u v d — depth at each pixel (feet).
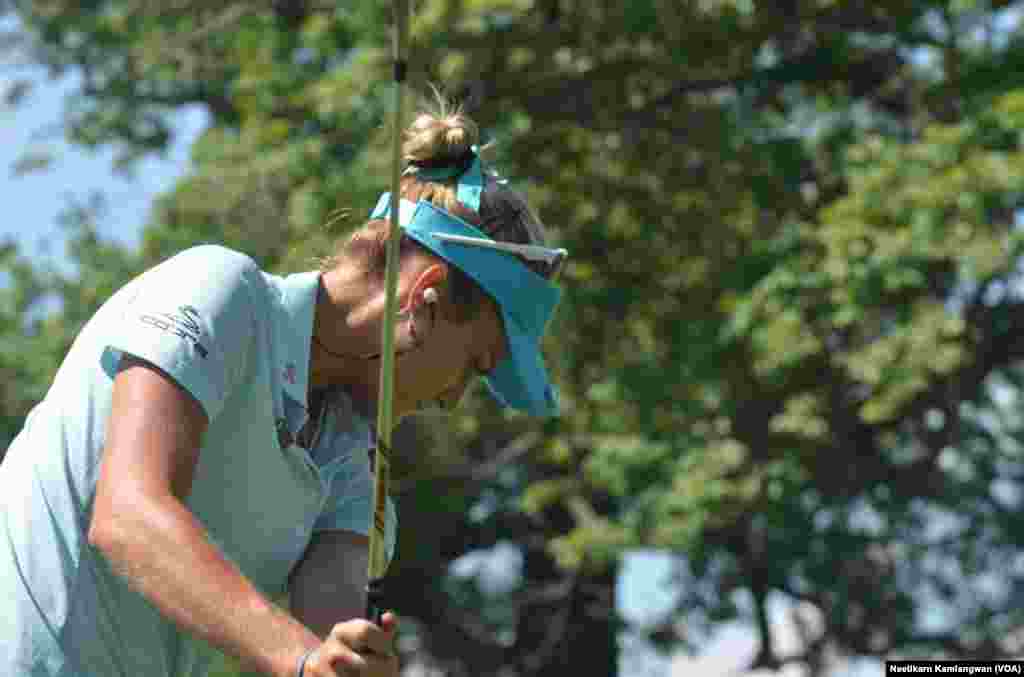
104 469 16.20
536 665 121.08
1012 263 84.79
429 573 120.98
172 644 17.87
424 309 17.99
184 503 16.51
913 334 85.66
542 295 18.40
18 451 17.49
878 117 101.30
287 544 18.61
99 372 17.21
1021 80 92.84
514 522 118.83
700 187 96.94
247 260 17.66
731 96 100.07
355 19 93.76
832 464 96.94
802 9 94.63
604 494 107.96
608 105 92.48
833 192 97.81
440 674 127.13
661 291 97.19
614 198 96.02
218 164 92.43
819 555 108.88
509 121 87.56
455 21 85.40
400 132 15.99
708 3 89.10
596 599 120.16
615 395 93.25
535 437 98.12
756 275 91.04
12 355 113.60
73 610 17.10
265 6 103.35
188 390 16.57
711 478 91.35
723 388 93.35
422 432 59.57
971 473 123.75
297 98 93.61
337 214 19.56
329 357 18.31
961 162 87.35
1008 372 117.60
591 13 88.74
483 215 18.42
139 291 17.28
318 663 15.56
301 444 18.81
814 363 91.71
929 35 96.78
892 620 116.67
